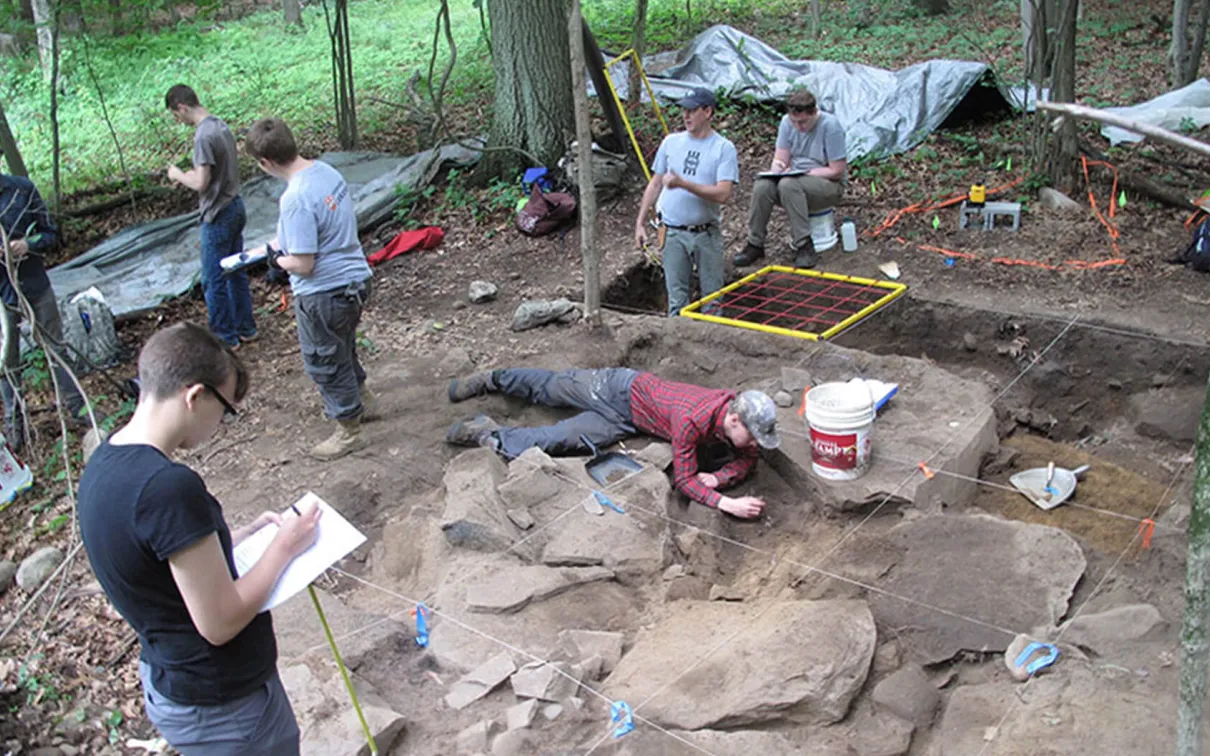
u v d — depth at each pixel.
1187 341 6.12
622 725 3.37
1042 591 3.90
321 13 20.72
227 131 6.76
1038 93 8.55
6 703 4.03
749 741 3.31
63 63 10.87
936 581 4.06
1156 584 3.95
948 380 5.70
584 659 3.78
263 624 2.49
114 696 4.06
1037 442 5.68
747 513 4.69
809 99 7.59
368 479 5.29
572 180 9.27
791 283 7.62
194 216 9.14
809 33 15.66
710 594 4.25
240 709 2.44
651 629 4.02
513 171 9.89
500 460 5.17
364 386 5.85
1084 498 5.01
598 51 9.62
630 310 8.12
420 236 8.91
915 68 10.48
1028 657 3.52
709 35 12.07
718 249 6.87
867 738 3.36
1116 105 11.16
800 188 7.74
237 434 5.98
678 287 6.95
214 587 2.21
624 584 4.34
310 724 3.41
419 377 6.51
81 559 4.98
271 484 5.33
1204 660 2.28
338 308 5.09
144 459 2.17
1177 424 5.66
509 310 7.55
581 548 4.40
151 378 2.22
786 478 5.01
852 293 7.34
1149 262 7.35
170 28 12.80
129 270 8.61
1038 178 8.73
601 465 5.12
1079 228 8.02
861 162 9.73
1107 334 6.36
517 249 8.76
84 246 9.74
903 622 3.86
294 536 2.45
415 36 18.12
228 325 7.13
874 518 4.65
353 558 4.76
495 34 9.69
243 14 21.22
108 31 11.41
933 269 7.66
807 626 3.75
